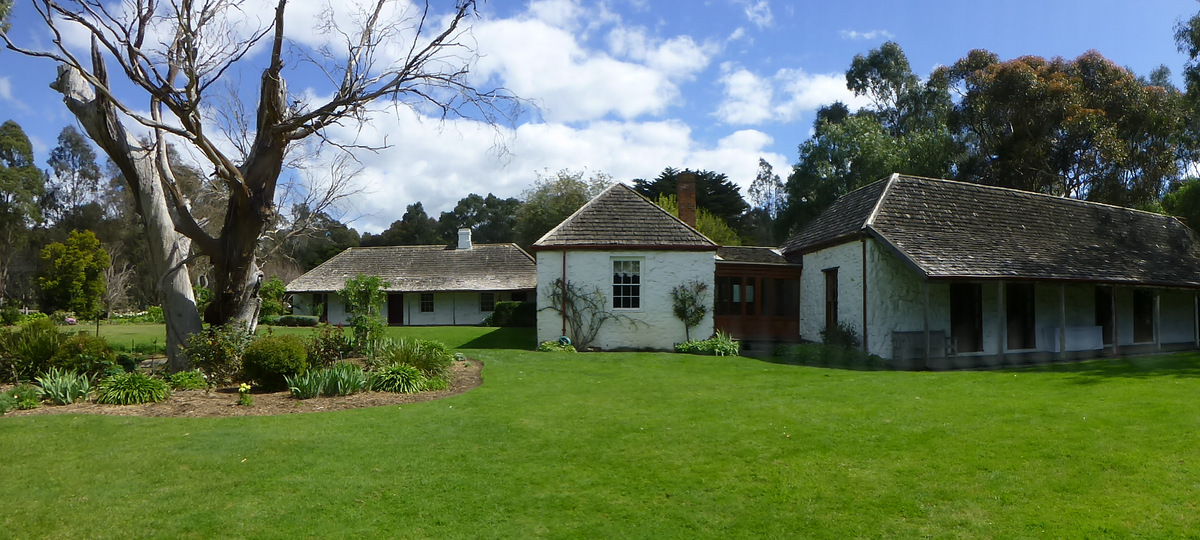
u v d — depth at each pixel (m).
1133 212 22.97
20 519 5.20
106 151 13.66
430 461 6.68
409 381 10.91
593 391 10.85
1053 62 35.88
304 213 17.81
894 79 45.34
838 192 39.31
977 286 18.02
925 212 18.34
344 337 13.66
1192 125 32.69
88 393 10.20
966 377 12.43
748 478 6.12
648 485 5.98
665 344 19.11
